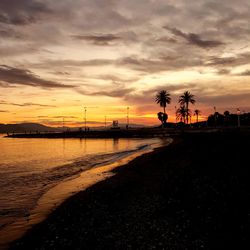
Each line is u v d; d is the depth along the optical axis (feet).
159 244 32.81
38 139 561.43
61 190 69.92
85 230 39.17
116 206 50.03
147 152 159.63
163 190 58.54
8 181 84.17
